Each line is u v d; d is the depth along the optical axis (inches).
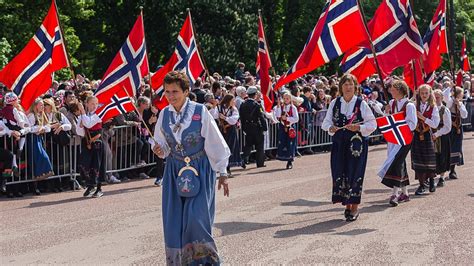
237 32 1358.3
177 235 233.1
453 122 486.9
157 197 435.2
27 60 452.8
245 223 345.4
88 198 437.1
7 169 438.3
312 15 1558.8
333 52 382.3
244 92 610.9
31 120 456.4
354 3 376.8
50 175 457.1
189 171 233.9
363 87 743.7
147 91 549.6
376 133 773.3
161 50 1370.6
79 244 305.9
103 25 1411.2
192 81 566.3
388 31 418.0
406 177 396.8
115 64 455.8
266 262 268.8
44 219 365.7
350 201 343.6
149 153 546.6
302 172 553.0
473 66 1594.5
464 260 268.1
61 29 465.7
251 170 575.5
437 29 514.3
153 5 1346.0
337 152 347.6
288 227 335.3
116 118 519.2
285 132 579.2
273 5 1534.2
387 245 294.4
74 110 488.7
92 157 442.6
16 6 1051.3
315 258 274.1
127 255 284.8
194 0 1328.7
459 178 503.5
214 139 236.5
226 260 272.2
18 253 291.9
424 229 325.1
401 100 389.4
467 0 1648.6
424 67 515.8
